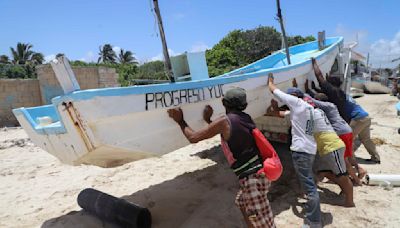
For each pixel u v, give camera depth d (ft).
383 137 29.09
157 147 13.53
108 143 11.55
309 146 14.29
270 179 11.48
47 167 26.35
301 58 27.91
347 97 22.77
